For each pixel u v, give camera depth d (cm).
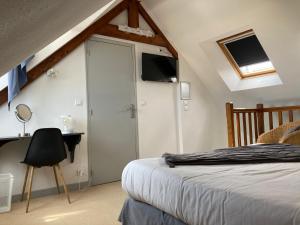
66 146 359
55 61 350
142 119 443
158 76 455
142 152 439
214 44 431
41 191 335
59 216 262
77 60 376
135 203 197
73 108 370
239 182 130
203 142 515
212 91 525
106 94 403
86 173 377
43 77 344
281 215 96
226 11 360
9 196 285
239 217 110
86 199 317
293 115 423
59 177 350
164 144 469
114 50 414
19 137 294
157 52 466
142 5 440
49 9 98
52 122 349
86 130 381
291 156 188
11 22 88
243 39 414
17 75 298
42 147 290
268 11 327
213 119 536
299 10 305
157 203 164
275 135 337
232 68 459
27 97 331
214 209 122
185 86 492
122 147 416
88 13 167
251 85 448
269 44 363
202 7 375
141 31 438
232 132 363
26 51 143
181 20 418
